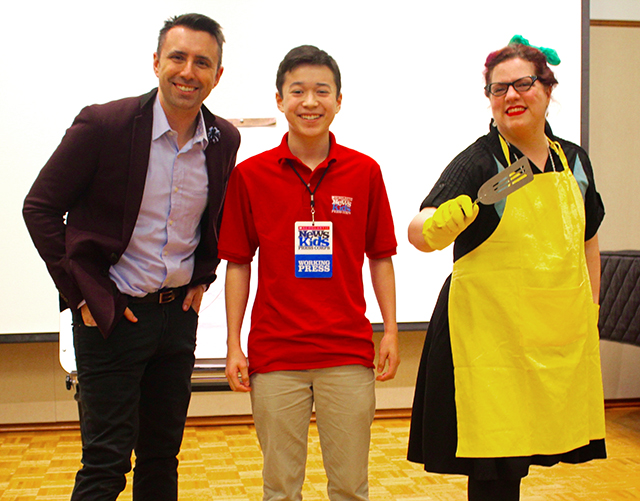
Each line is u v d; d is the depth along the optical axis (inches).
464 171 61.3
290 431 61.6
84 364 61.9
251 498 96.2
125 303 61.1
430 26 142.7
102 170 60.2
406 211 143.6
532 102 59.5
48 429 138.2
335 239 63.0
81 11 132.3
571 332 60.1
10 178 131.3
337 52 140.3
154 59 63.2
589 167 66.6
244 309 65.8
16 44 130.9
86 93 133.0
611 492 98.3
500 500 62.4
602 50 160.6
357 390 61.8
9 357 138.1
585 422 62.1
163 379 67.4
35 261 132.7
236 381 63.1
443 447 62.0
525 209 59.9
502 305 59.5
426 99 143.5
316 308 61.5
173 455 69.2
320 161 64.5
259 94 138.1
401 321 144.3
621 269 137.8
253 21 137.5
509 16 144.6
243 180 64.3
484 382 59.4
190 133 64.5
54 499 95.6
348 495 62.8
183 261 65.5
